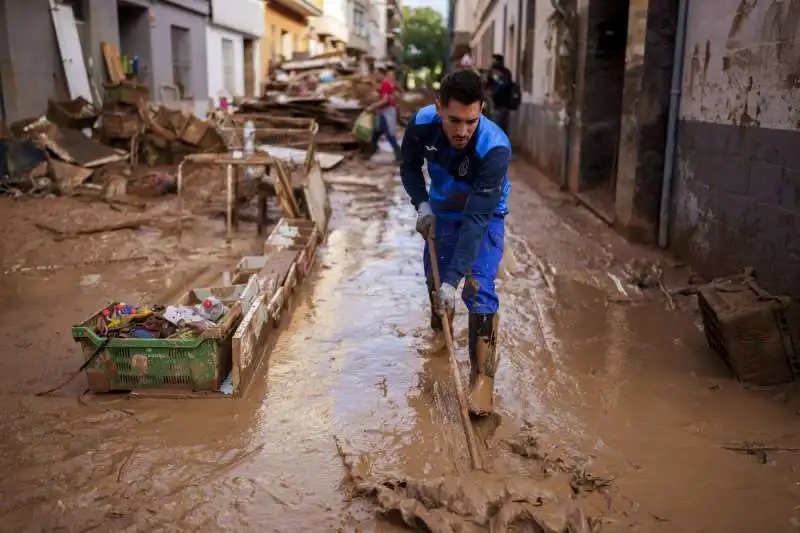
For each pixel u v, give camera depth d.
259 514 2.97
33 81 11.07
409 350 4.72
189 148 11.30
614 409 3.93
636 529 2.90
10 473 3.22
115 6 13.68
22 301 5.62
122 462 3.32
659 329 5.14
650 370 4.45
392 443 3.55
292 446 3.50
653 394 4.12
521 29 17.08
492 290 3.92
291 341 4.83
